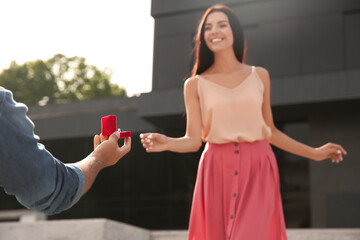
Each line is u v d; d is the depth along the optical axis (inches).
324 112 543.2
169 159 618.2
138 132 633.6
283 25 537.0
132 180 627.8
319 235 180.4
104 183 637.9
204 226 106.8
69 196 45.0
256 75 111.2
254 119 107.4
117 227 188.7
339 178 530.0
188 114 111.7
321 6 528.4
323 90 490.6
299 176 547.5
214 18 112.7
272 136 118.2
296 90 497.7
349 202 523.8
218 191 105.8
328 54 518.9
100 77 1646.2
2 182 42.2
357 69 484.4
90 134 661.3
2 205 678.5
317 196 532.4
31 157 42.0
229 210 104.0
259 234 101.6
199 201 107.3
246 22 547.2
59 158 671.8
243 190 103.9
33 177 42.1
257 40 542.0
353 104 506.6
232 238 101.0
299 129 564.4
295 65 526.0
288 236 183.3
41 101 1590.8
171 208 607.5
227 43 111.3
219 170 106.4
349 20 521.0
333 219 525.3
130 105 646.5
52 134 674.8
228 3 554.9
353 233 177.2
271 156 108.3
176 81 561.0
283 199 549.3
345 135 534.6
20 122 42.2
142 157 627.8
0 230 195.6
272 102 503.2
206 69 115.2
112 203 629.9
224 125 107.1
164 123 577.6
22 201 43.9
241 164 105.4
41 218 648.4
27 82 1582.2
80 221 186.7
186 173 609.0
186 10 569.3
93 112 664.4
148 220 615.2
